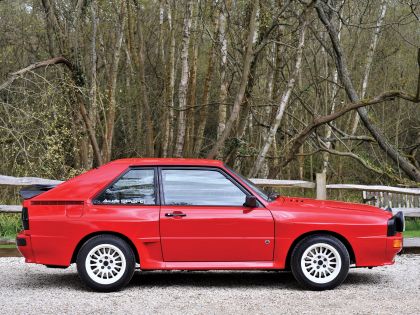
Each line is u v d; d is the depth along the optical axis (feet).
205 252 25.31
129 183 25.68
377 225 25.53
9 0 76.54
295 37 71.31
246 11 64.28
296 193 52.31
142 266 25.14
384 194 48.01
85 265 25.03
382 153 85.40
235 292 25.27
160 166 25.93
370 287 26.13
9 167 56.13
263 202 25.66
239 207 25.57
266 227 25.35
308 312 21.90
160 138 98.99
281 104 59.72
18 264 31.78
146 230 25.20
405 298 24.07
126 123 105.91
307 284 25.40
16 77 54.34
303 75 94.43
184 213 25.29
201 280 27.96
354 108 59.00
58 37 62.18
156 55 102.42
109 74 89.25
